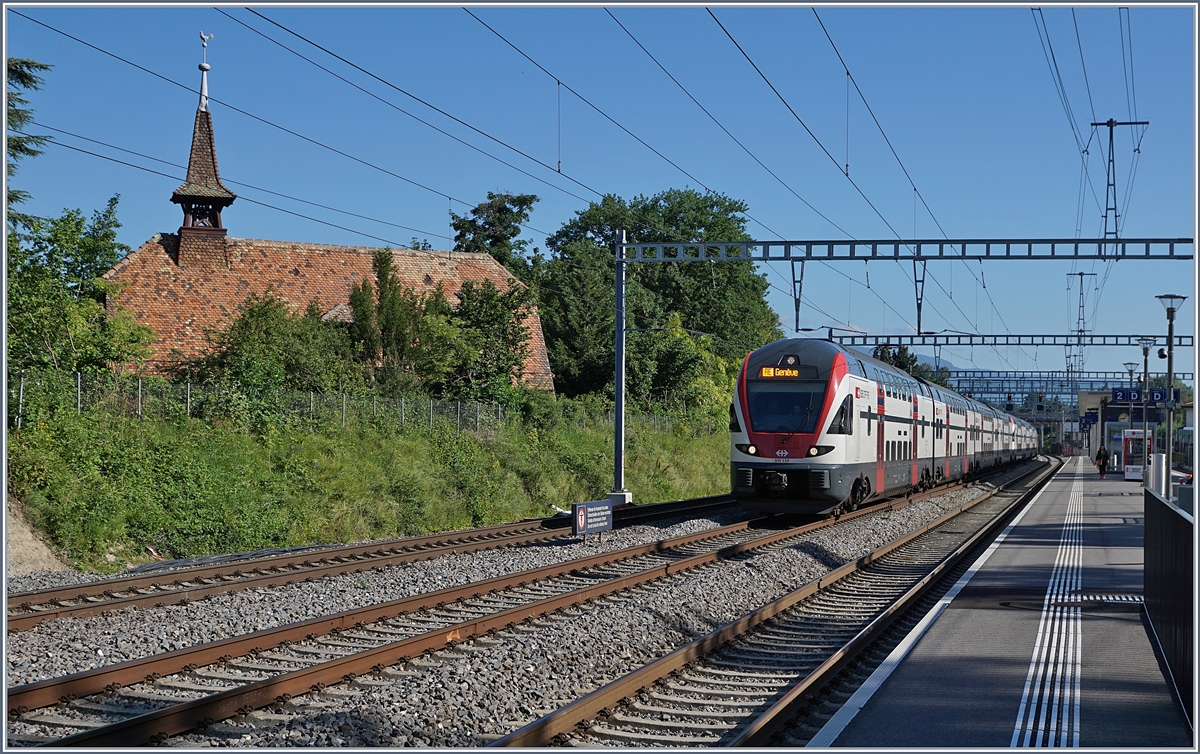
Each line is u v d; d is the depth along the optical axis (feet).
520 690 30.19
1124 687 30.30
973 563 59.52
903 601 43.57
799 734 26.32
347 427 89.04
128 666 29.99
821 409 80.48
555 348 170.81
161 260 130.41
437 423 99.96
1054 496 128.16
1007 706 28.30
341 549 60.13
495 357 121.60
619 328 89.30
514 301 126.11
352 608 43.88
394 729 26.22
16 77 82.69
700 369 185.57
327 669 30.55
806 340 84.12
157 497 64.75
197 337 123.34
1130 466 175.63
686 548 68.90
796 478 80.28
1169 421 95.81
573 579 53.62
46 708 27.58
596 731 26.30
